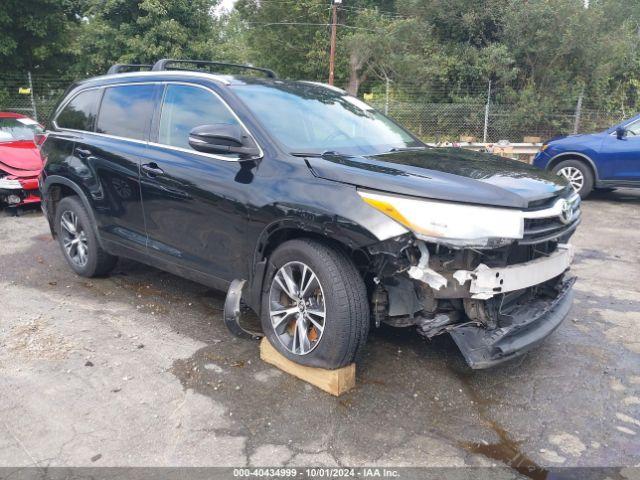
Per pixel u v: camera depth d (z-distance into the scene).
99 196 4.63
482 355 2.98
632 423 3.03
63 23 20.05
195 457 2.68
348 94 4.76
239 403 3.13
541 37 17.17
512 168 3.51
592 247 6.68
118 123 4.57
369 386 3.33
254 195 3.37
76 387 3.29
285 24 25.73
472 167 3.38
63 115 5.22
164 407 3.09
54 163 5.04
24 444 2.76
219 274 3.75
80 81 5.32
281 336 3.42
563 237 3.40
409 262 2.89
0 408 3.06
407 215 2.81
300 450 2.74
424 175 3.08
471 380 3.44
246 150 3.46
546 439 2.88
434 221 2.76
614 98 18.69
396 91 19.89
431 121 17.11
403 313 3.12
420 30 19.38
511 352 3.01
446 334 4.06
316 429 2.91
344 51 24.45
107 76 4.95
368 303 3.15
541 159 10.09
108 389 3.27
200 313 4.44
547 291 3.57
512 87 18.03
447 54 18.92
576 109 16.80
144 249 4.32
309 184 3.16
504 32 17.64
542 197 3.02
